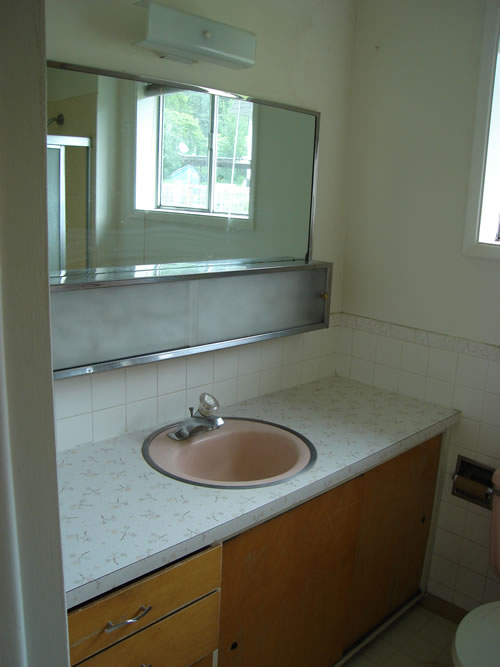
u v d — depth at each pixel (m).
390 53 2.24
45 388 0.39
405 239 2.32
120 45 1.64
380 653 2.15
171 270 1.82
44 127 0.36
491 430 2.17
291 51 2.11
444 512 2.34
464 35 2.03
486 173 2.06
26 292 0.37
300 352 2.44
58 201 1.54
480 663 1.53
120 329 1.70
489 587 2.24
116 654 1.24
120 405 1.85
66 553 1.24
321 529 1.74
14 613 0.39
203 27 1.68
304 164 2.21
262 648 1.66
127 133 1.65
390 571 2.18
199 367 2.06
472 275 2.14
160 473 1.62
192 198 1.84
